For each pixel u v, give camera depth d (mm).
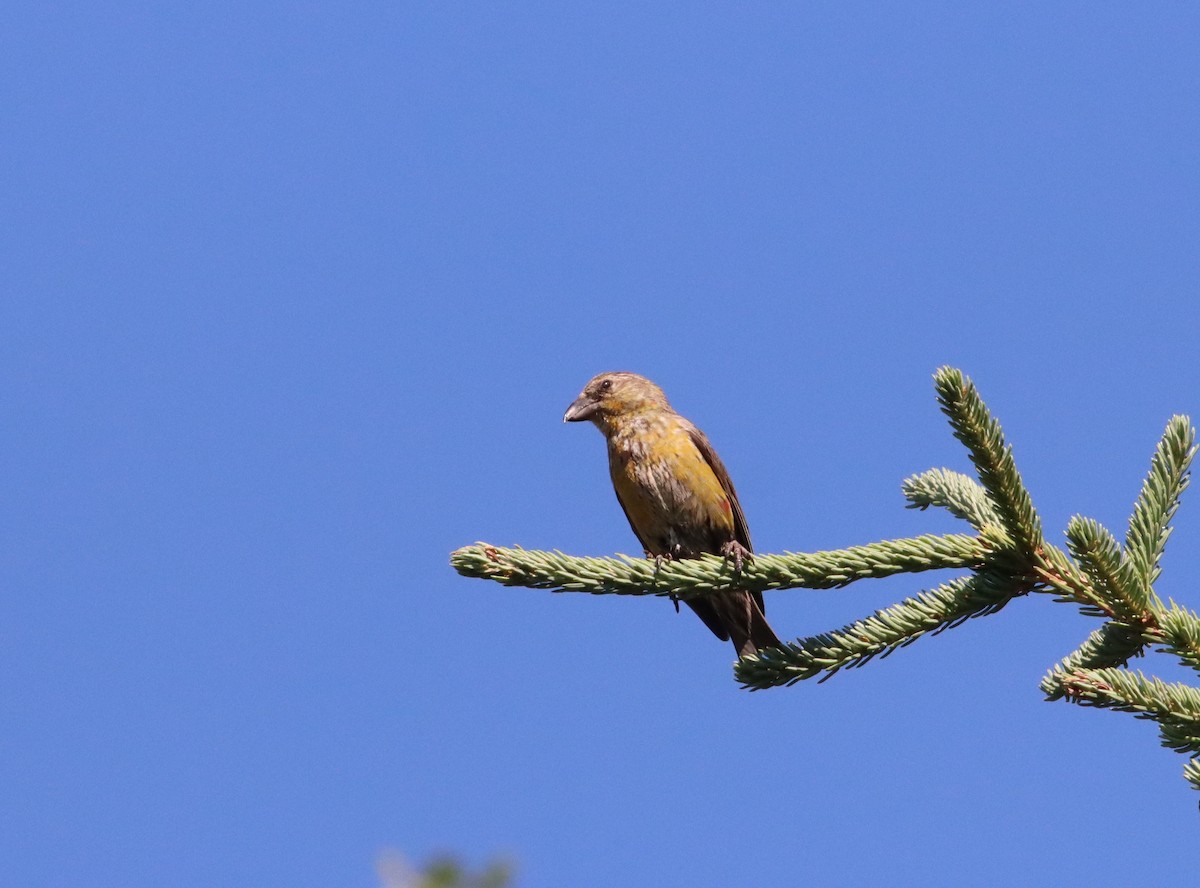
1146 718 6586
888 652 7465
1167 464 7391
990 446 7008
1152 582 7199
